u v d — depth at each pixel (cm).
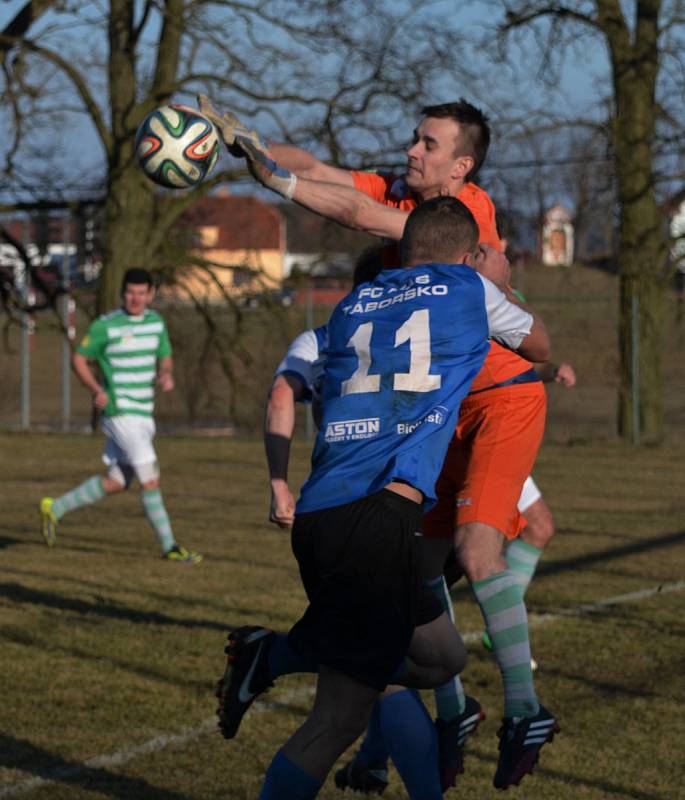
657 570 1527
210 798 745
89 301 4006
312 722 610
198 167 702
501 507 788
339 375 648
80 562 1579
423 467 620
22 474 2639
